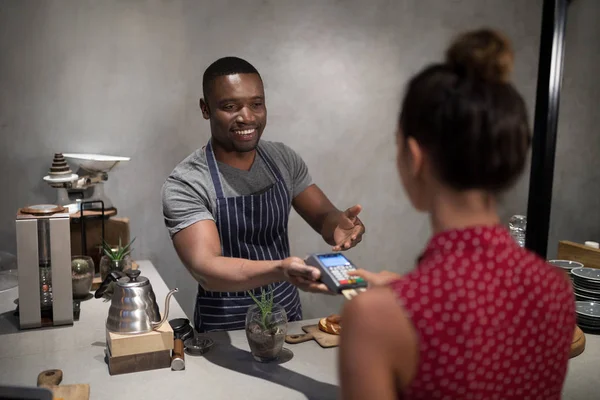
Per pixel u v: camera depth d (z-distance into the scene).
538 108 1.40
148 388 1.44
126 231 2.58
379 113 3.37
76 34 2.83
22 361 1.62
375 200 3.44
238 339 1.74
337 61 3.25
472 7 3.45
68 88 2.86
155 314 1.60
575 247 2.27
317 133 3.27
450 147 0.67
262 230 1.98
